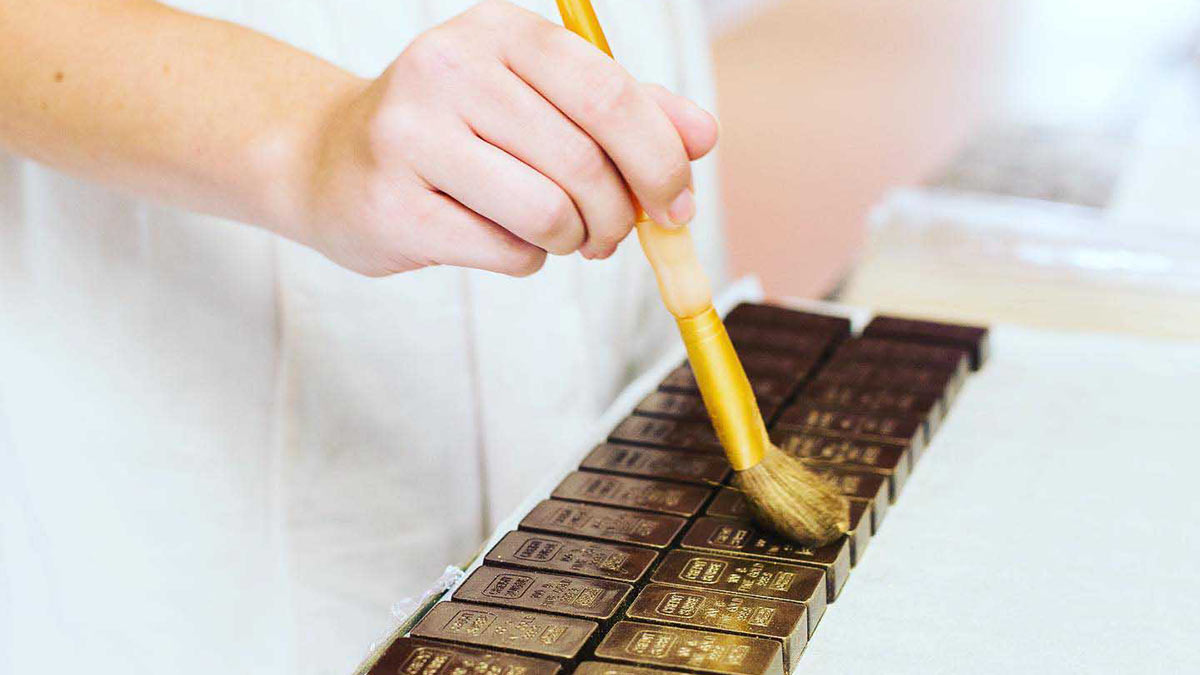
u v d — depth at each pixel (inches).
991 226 40.6
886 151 90.7
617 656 26.2
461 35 25.4
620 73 25.3
